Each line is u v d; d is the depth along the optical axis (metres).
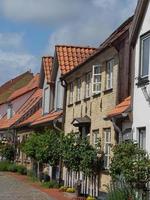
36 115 43.34
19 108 55.38
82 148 23.30
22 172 39.06
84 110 26.59
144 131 17.66
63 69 32.56
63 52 33.53
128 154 15.95
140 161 15.33
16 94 59.56
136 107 18.30
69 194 24.20
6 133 52.16
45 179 30.78
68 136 24.58
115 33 23.06
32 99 50.78
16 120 50.16
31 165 39.50
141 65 18.20
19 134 48.00
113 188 16.97
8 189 26.42
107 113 21.98
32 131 41.56
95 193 22.61
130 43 19.25
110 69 22.77
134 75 18.70
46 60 38.41
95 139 24.09
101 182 22.20
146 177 15.33
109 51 22.33
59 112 32.84
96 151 22.75
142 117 17.70
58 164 29.14
